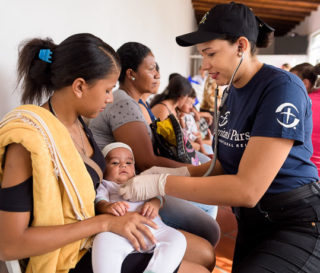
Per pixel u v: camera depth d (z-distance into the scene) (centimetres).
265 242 104
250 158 90
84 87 87
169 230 105
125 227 92
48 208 77
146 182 108
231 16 93
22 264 90
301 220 101
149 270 89
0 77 104
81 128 107
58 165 78
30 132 73
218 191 93
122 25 244
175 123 154
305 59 826
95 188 103
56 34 141
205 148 299
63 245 80
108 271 83
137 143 141
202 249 116
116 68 92
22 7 114
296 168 101
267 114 90
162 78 421
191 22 812
